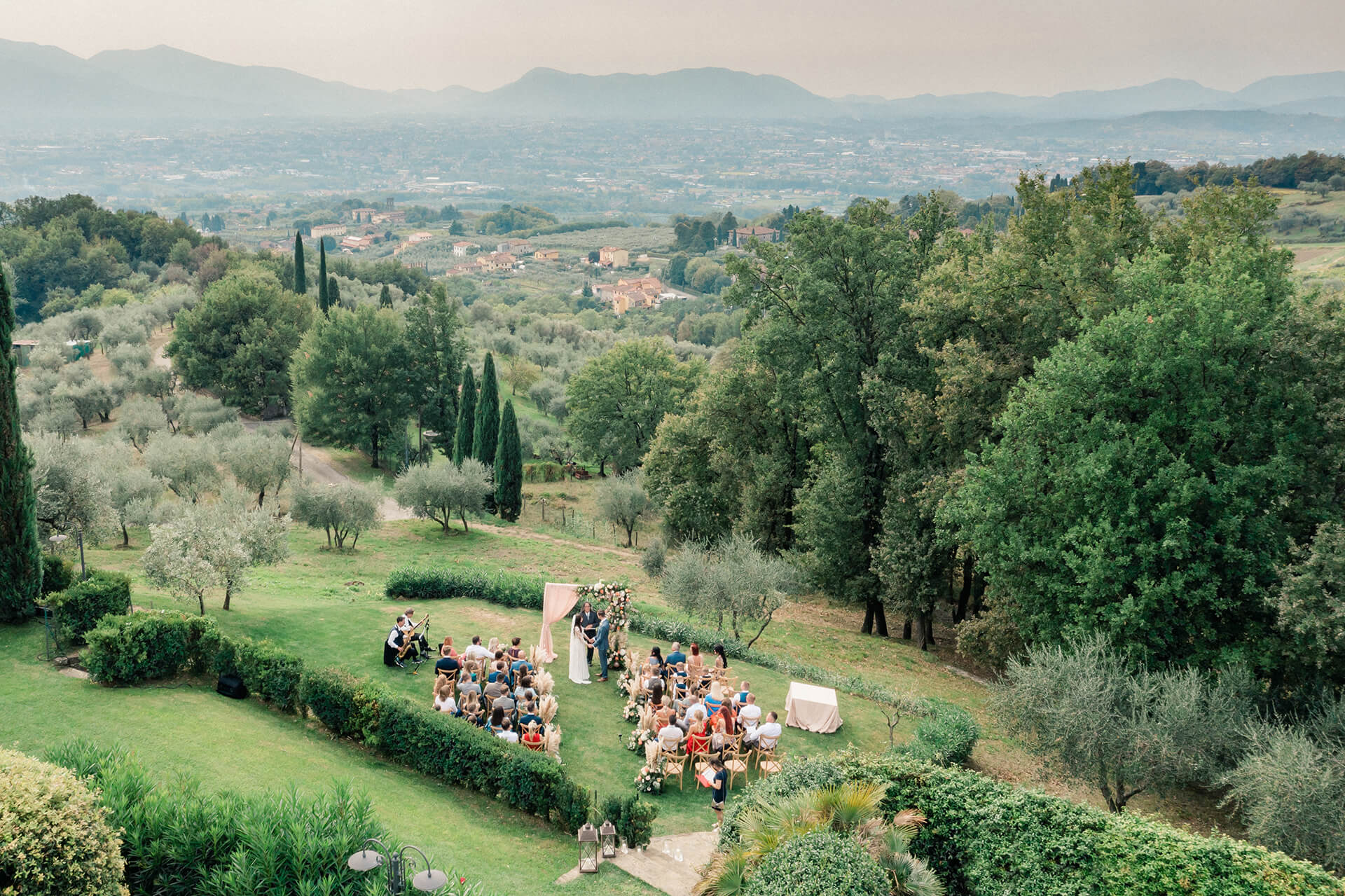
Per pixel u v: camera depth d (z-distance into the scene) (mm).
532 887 13609
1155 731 17109
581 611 23156
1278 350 22406
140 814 11312
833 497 34031
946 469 32344
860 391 33562
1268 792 15445
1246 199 28453
